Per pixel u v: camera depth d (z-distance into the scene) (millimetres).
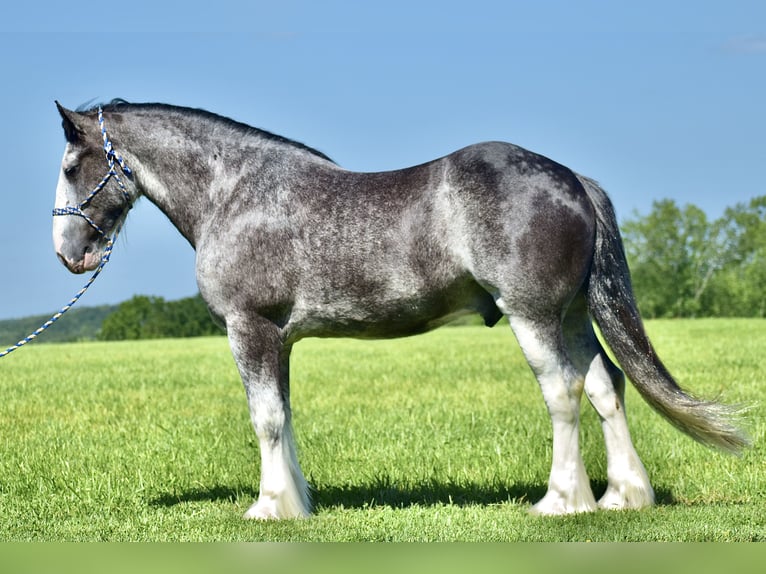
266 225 7527
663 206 80812
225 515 7914
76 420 14211
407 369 21734
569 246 7121
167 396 17688
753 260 78750
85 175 8070
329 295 7453
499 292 7145
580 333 7703
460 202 7160
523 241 7035
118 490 8945
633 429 11320
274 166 7727
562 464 7359
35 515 8234
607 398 7633
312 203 7508
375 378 19781
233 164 7812
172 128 7980
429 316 7500
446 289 7316
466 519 7434
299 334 7746
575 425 7324
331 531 7215
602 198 7496
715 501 8109
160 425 13047
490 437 11242
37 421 14367
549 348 7188
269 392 7562
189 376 22109
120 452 10883
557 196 7129
